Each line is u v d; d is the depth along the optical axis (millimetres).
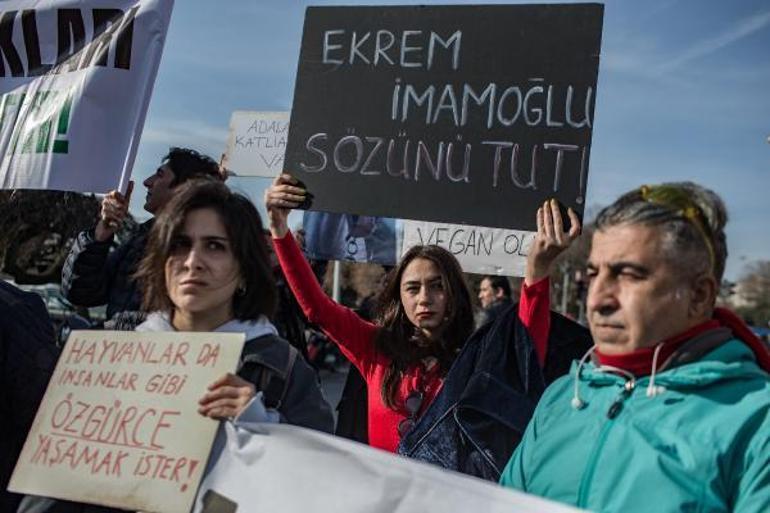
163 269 2484
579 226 2920
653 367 1792
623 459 1760
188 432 2207
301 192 3396
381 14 3400
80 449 2332
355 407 3627
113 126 3986
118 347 2426
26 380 2811
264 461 2113
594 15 3061
